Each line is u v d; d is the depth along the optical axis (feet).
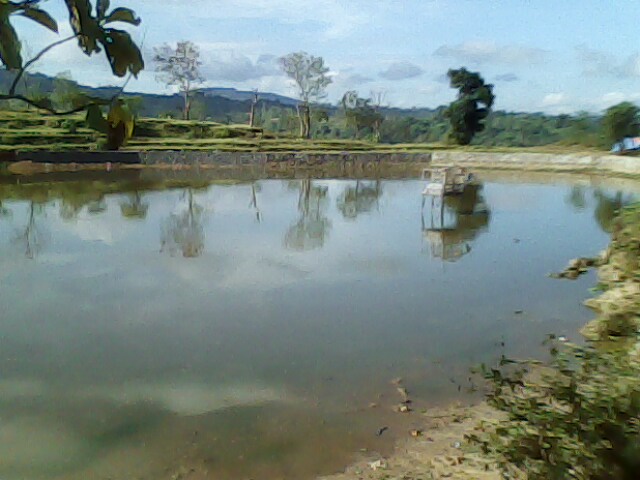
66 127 121.80
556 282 33.24
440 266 37.01
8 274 33.88
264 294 30.45
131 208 60.39
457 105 156.76
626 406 8.93
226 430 16.80
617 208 64.18
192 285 31.91
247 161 121.08
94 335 24.47
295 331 25.08
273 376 20.59
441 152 131.64
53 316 26.76
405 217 57.67
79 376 20.52
